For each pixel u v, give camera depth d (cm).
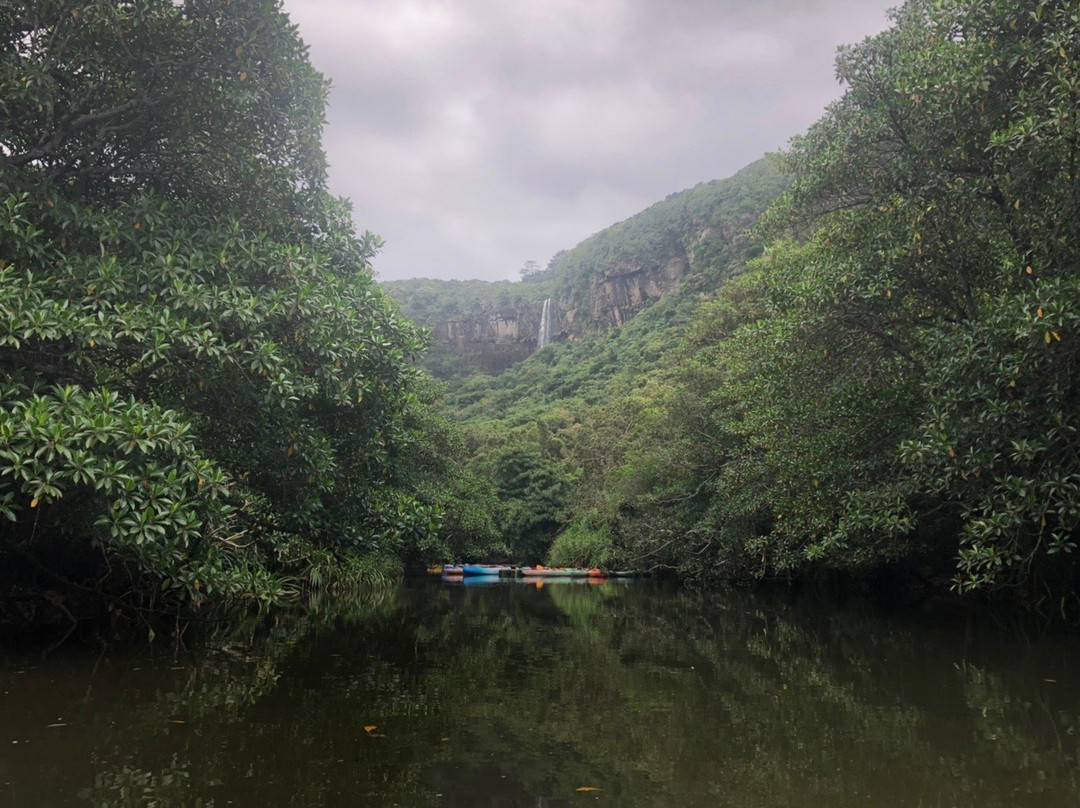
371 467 834
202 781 322
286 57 682
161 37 616
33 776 320
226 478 591
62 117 640
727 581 2048
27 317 491
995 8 671
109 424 487
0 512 476
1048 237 697
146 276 580
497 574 2827
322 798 307
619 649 770
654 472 2317
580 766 363
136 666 587
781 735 421
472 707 484
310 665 624
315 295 653
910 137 789
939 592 1409
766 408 1181
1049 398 638
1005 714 473
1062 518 630
